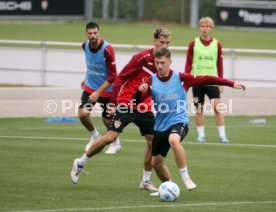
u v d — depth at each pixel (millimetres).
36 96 48438
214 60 36781
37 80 56250
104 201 22750
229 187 25672
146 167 24953
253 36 92062
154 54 23359
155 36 25062
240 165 30406
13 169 28234
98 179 26750
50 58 55906
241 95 51688
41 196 23359
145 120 25875
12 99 48188
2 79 56969
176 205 22250
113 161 30750
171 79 23422
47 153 32156
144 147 34625
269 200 23422
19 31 87375
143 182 24984
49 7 99438
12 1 96375
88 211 21125
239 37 90000
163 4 113188
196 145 35625
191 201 23000
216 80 23484
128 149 33969
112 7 111312
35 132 38406
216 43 36750
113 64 31297
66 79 55781
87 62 32188
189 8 112500
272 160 31797
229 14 100938
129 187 25344
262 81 53875
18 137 36594
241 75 53938
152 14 112500
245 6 100375
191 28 103312
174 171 28938
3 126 40156
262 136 38812
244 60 53781
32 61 56188
